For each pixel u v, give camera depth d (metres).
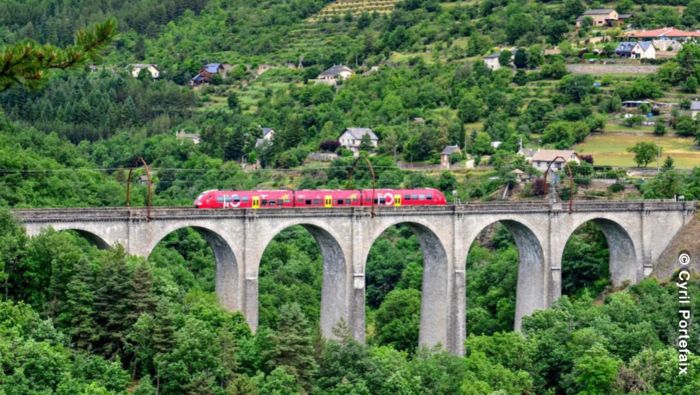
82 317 143.62
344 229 181.88
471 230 194.38
